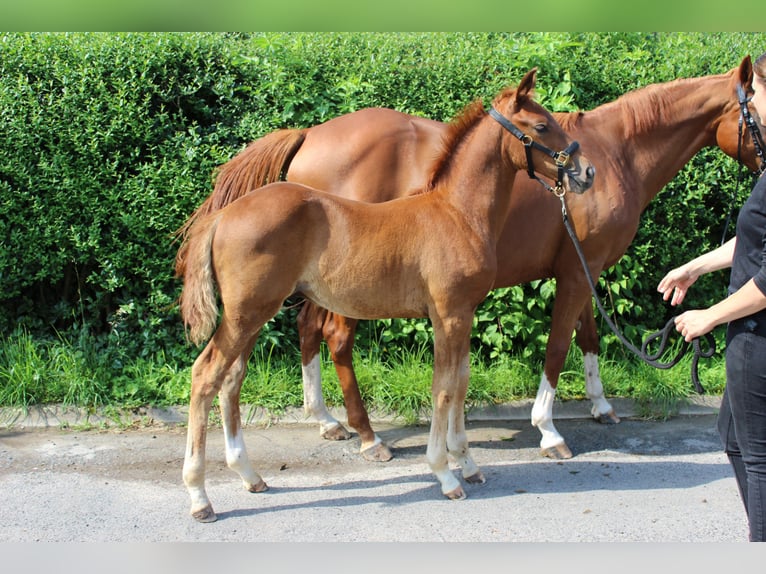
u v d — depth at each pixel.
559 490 3.79
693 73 5.52
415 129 4.24
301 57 5.26
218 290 3.50
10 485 3.76
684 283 3.01
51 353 4.93
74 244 4.92
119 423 4.60
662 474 3.99
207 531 3.29
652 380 5.02
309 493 3.75
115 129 4.83
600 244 4.18
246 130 5.05
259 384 4.87
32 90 4.81
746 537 3.22
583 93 5.39
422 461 4.21
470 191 3.49
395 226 3.43
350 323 4.20
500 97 3.54
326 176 4.19
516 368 5.05
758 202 2.46
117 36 4.96
